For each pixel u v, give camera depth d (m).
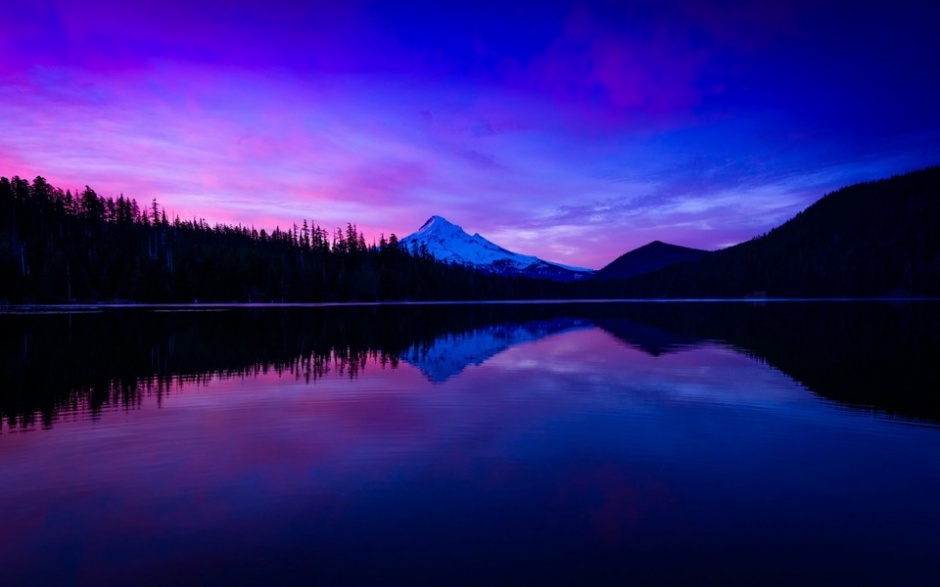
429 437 12.50
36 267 84.19
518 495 9.08
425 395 17.20
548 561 6.93
